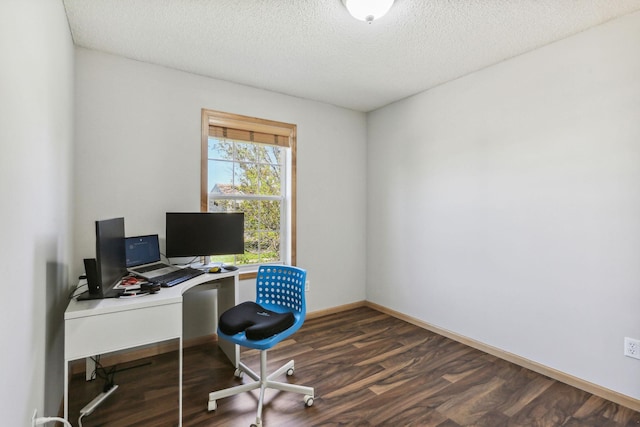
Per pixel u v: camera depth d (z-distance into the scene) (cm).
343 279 377
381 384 220
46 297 152
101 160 244
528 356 243
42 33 142
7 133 101
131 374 233
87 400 201
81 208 236
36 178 134
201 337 284
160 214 267
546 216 232
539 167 235
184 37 224
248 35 221
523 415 187
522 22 203
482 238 273
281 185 344
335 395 206
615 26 198
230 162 310
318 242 357
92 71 240
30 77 125
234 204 315
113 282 183
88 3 186
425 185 322
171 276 218
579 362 216
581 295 214
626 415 187
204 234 265
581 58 213
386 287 368
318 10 193
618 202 198
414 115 333
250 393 209
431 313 318
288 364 229
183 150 277
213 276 233
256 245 328
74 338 147
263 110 318
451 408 194
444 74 283
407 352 269
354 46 235
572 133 218
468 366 245
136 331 161
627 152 194
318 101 354
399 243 351
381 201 374
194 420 182
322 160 359
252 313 210
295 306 221
